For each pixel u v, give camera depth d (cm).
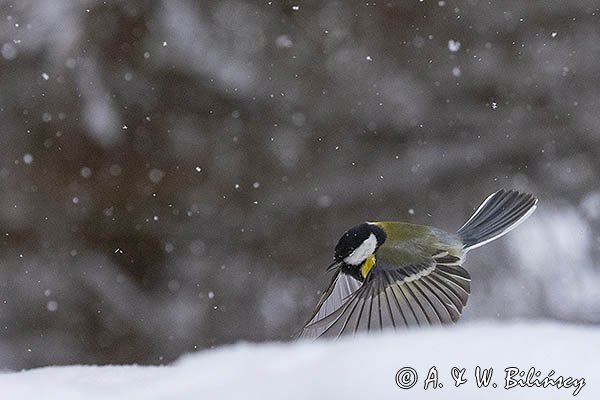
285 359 395
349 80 1562
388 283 517
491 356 350
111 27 1519
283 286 1583
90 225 1590
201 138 1556
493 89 1598
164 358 1584
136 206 1579
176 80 1541
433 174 1595
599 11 1570
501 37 1576
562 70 1584
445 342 366
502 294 1513
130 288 1617
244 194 1576
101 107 1531
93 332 1603
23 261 1598
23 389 426
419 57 1570
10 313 1598
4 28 1521
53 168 1551
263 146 1566
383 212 1584
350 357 349
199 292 1598
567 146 1602
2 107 1535
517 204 607
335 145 1584
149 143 1551
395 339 371
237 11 1547
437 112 1594
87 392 412
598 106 1583
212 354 426
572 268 1531
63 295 1605
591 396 324
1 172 1548
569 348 362
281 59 1555
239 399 340
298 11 1554
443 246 563
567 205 1580
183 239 1602
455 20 1561
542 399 324
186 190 1568
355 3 1551
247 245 1595
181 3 1538
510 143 1605
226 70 1545
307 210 1587
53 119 1538
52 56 1521
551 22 1574
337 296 565
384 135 1598
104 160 1548
